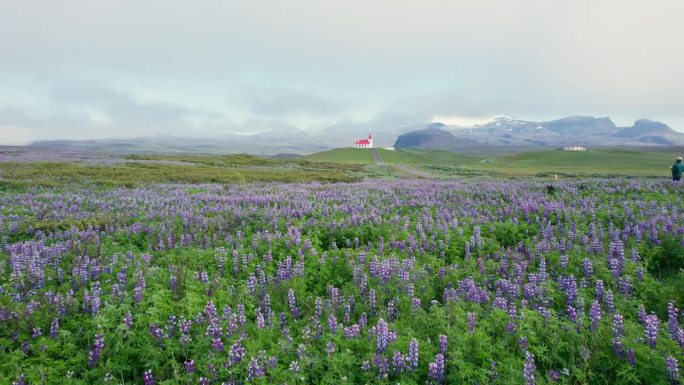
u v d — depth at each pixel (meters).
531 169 101.12
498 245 15.21
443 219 18.89
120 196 29.17
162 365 7.29
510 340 7.86
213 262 13.22
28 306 8.55
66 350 7.45
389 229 17.78
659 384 6.54
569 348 7.65
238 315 8.64
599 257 12.70
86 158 78.31
